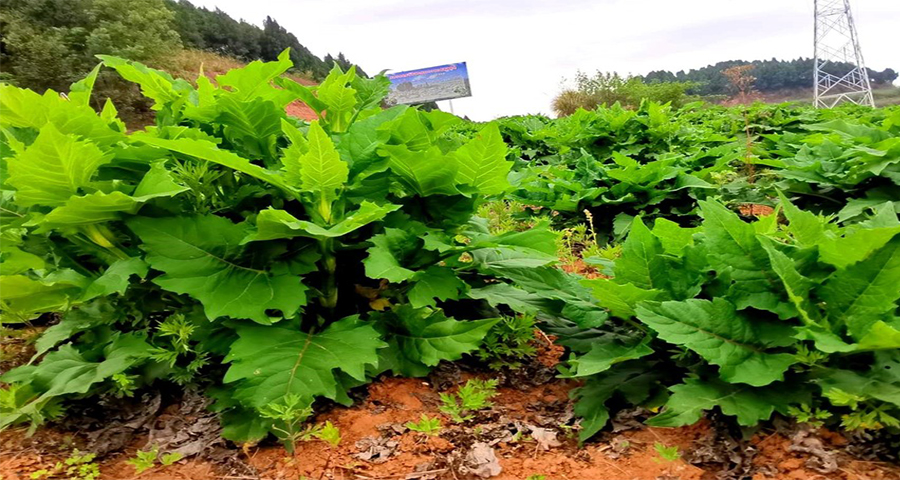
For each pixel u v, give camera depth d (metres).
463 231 3.03
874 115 9.42
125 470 2.13
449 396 2.51
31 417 2.24
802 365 2.17
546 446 2.31
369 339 2.37
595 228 5.65
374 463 2.17
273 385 2.12
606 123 8.64
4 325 3.10
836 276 2.16
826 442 2.04
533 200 5.75
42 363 2.33
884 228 2.01
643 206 5.45
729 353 2.10
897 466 1.92
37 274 2.81
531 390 2.81
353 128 2.71
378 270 2.21
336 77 3.20
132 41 25.78
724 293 2.43
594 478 2.12
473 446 2.28
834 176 5.05
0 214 2.43
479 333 2.55
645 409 2.46
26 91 2.33
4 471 2.05
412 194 2.87
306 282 2.72
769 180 6.08
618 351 2.47
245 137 2.77
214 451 2.21
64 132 2.45
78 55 23.86
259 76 2.76
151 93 3.09
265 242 2.45
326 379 2.19
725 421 2.27
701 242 2.63
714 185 5.48
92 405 2.44
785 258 2.16
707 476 2.07
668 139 8.23
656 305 2.18
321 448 2.22
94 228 2.38
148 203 2.30
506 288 3.08
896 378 1.95
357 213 2.25
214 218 2.38
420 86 34.50
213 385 2.40
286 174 2.41
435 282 2.55
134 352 2.30
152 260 2.22
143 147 2.41
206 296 2.21
